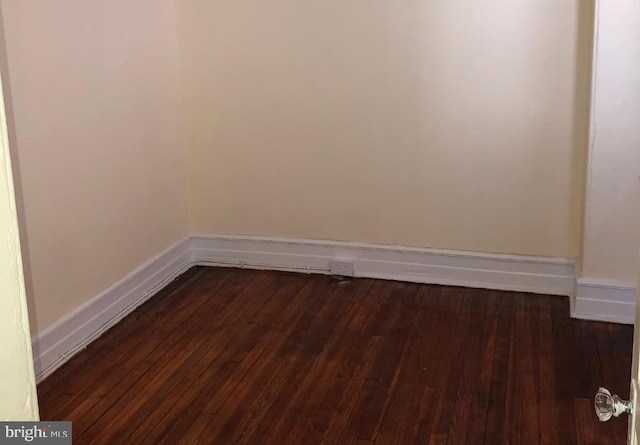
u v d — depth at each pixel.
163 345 2.90
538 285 3.35
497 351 2.79
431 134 3.32
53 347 2.71
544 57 3.09
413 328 3.01
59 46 2.65
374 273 3.56
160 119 3.42
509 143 3.23
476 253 3.40
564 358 2.72
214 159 3.65
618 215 2.91
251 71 3.47
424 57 3.23
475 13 3.12
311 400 2.47
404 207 3.45
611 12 2.71
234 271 3.71
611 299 3.01
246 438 2.25
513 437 2.24
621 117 2.80
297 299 3.34
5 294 0.78
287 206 3.62
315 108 3.44
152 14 3.29
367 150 3.42
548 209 3.26
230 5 3.41
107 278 3.06
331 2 3.28
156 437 2.27
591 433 2.26
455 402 2.44
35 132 2.55
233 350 2.85
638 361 1.00
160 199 3.47
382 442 2.22
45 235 2.65
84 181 2.86
